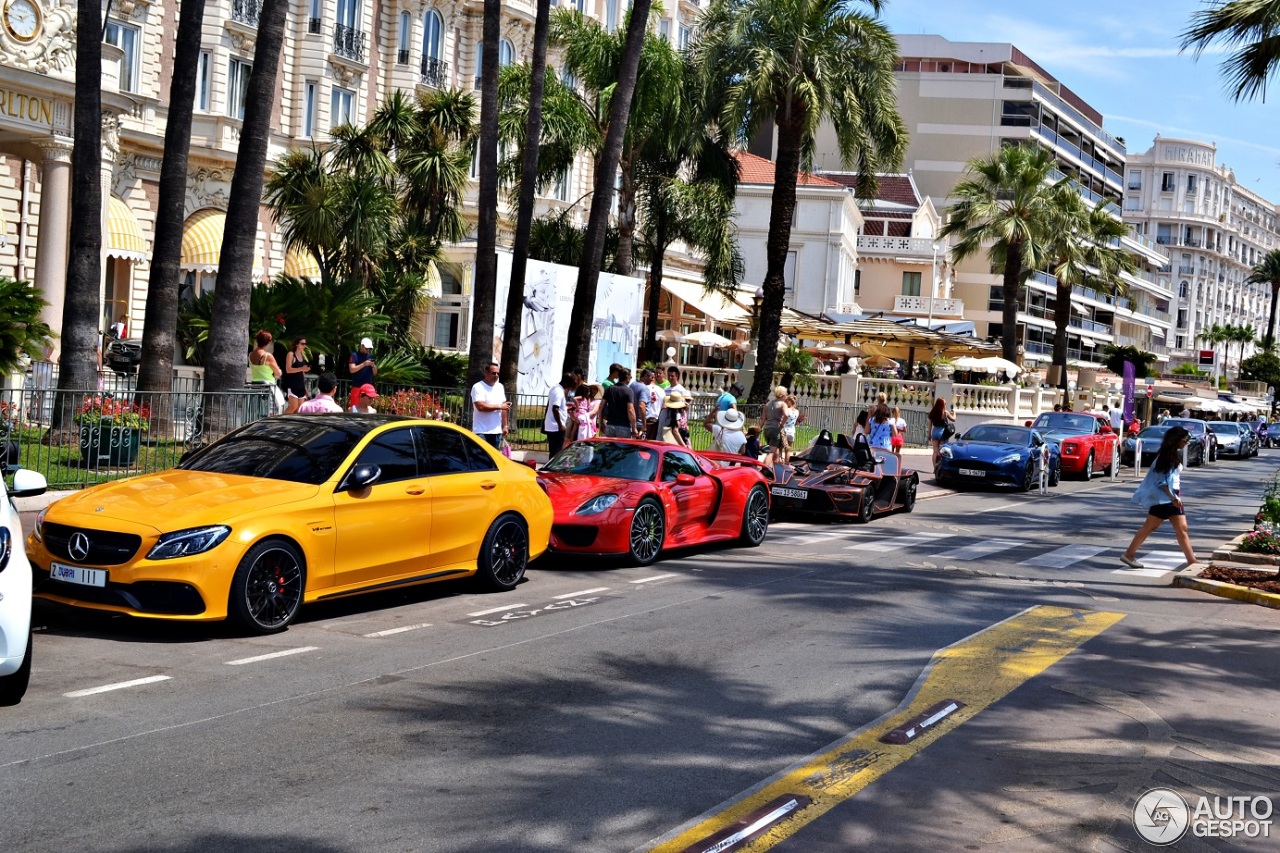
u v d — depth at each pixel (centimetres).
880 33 3139
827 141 8194
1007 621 1118
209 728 672
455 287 4400
